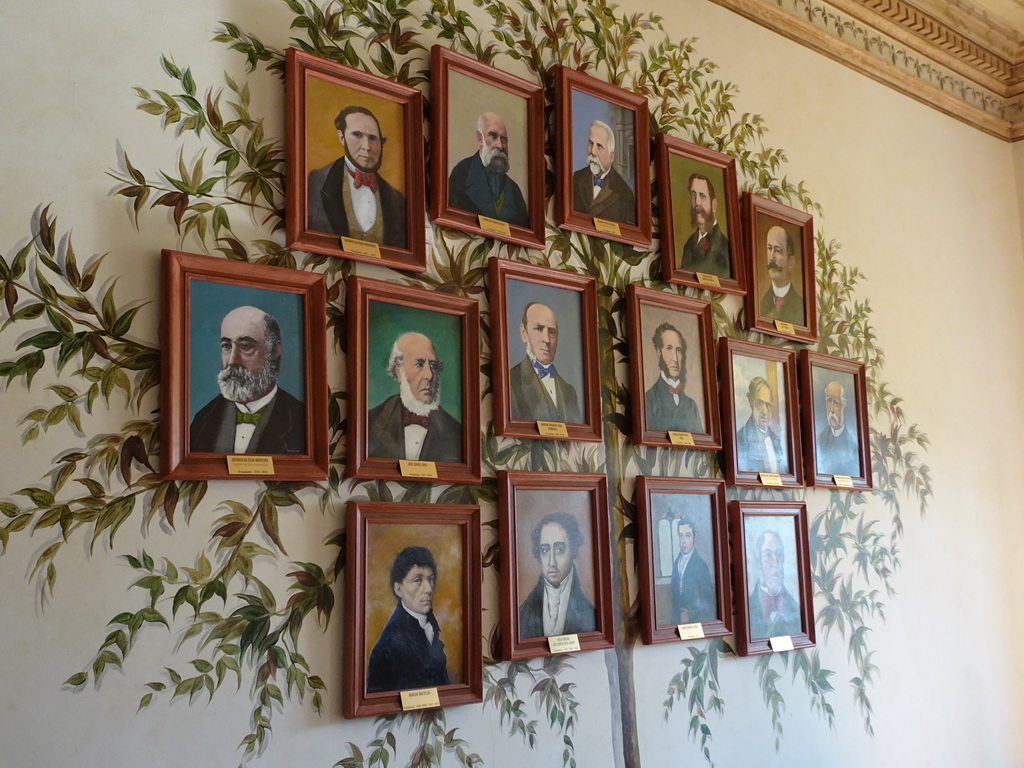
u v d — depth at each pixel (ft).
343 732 8.77
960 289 18.02
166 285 8.15
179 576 8.02
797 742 13.09
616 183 12.06
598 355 11.39
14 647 7.13
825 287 15.15
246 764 8.13
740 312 13.58
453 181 10.47
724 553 12.39
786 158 14.78
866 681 14.47
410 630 9.30
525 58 11.50
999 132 19.77
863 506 15.10
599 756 10.66
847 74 16.33
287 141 9.16
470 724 9.65
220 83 8.90
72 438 7.63
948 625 16.22
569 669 10.60
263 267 8.77
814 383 14.39
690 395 12.42
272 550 8.60
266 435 8.64
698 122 13.47
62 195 7.82
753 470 13.16
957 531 16.84
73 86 8.00
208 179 8.70
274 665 8.44
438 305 10.09
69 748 7.25
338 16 9.85
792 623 13.28
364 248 9.53
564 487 10.85
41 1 7.93
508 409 10.44
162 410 8.00
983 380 18.16
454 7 10.87
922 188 17.56
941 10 17.84
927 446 16.57
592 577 10.97
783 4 15.25
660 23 13.19
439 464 9.82
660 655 11.57
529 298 10.93
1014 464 18.48
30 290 7.58
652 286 12.43
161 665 7.80
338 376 9.33
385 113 10.05
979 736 16.29
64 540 7.48
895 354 16.24
